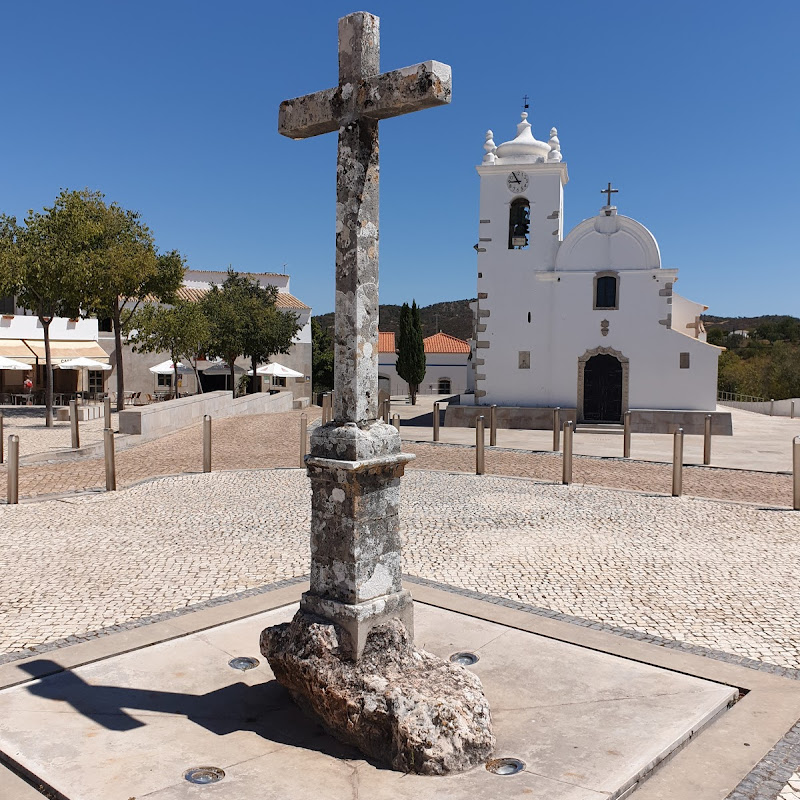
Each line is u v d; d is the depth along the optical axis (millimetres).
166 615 6430
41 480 13297
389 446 4637
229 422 24328
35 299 22281
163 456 16734
